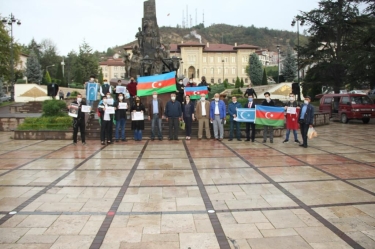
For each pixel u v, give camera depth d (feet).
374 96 124.26
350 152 40.63
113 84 85.10
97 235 16.58
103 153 40.50
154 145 46.98
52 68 310.24
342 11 124.47
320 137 56.18
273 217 18.93
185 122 52.60
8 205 21.12
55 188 24.99
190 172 30.09
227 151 41.60
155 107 51.72
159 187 25.18
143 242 15.80
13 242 15.81
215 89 170.30
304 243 15.67
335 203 21.29
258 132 55.36
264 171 30.35
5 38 166.20
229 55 375.86
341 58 122.01
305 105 44.29
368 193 23.40
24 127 55.62
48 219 18.70
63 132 54.29
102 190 24.43
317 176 28.37
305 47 136.56
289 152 40.75
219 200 22.00
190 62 362.12
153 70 82.69
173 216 19.12
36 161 35.50
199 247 15.30
